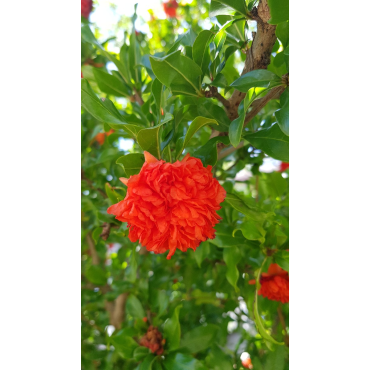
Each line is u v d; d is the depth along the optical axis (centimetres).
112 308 46
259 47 22
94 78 33
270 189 36
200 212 19
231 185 34
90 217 41
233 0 21
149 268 41
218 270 38
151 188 19
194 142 34
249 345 37
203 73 23
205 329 29
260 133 24
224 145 26
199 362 27
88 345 39
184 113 25
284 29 21
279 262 27
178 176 19
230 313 42
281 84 21
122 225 28
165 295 34
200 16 47
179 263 41
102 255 48
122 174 35
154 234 19
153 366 28
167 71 21
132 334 31
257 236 25
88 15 41
